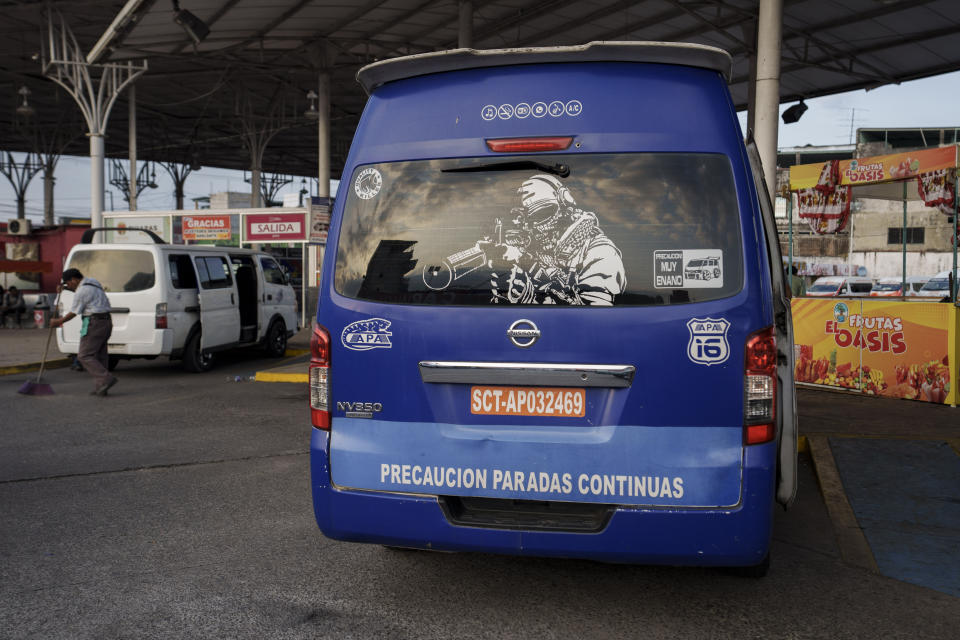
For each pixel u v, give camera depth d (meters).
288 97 34.84
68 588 3.82
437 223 3.30
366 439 3.35
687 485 3.06
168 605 3.61
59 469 6.30
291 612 3.53
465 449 3.23
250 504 5.31
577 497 3.14
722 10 19.78
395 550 4.36
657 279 3.10
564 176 3.19
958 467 5.81
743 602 3.66
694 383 3.06
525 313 3.17
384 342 3.31
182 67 27.84
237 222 21.17
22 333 19.70
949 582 3.91
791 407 3.58
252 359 14.45
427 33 22.50
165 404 9.58
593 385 3.11
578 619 3.46
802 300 9.81
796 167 10.52
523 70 3.29
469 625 3.39
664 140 3.15
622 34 21.53
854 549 4.35
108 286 11.52
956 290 8.80
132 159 26.05
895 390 8.73
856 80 23.02
